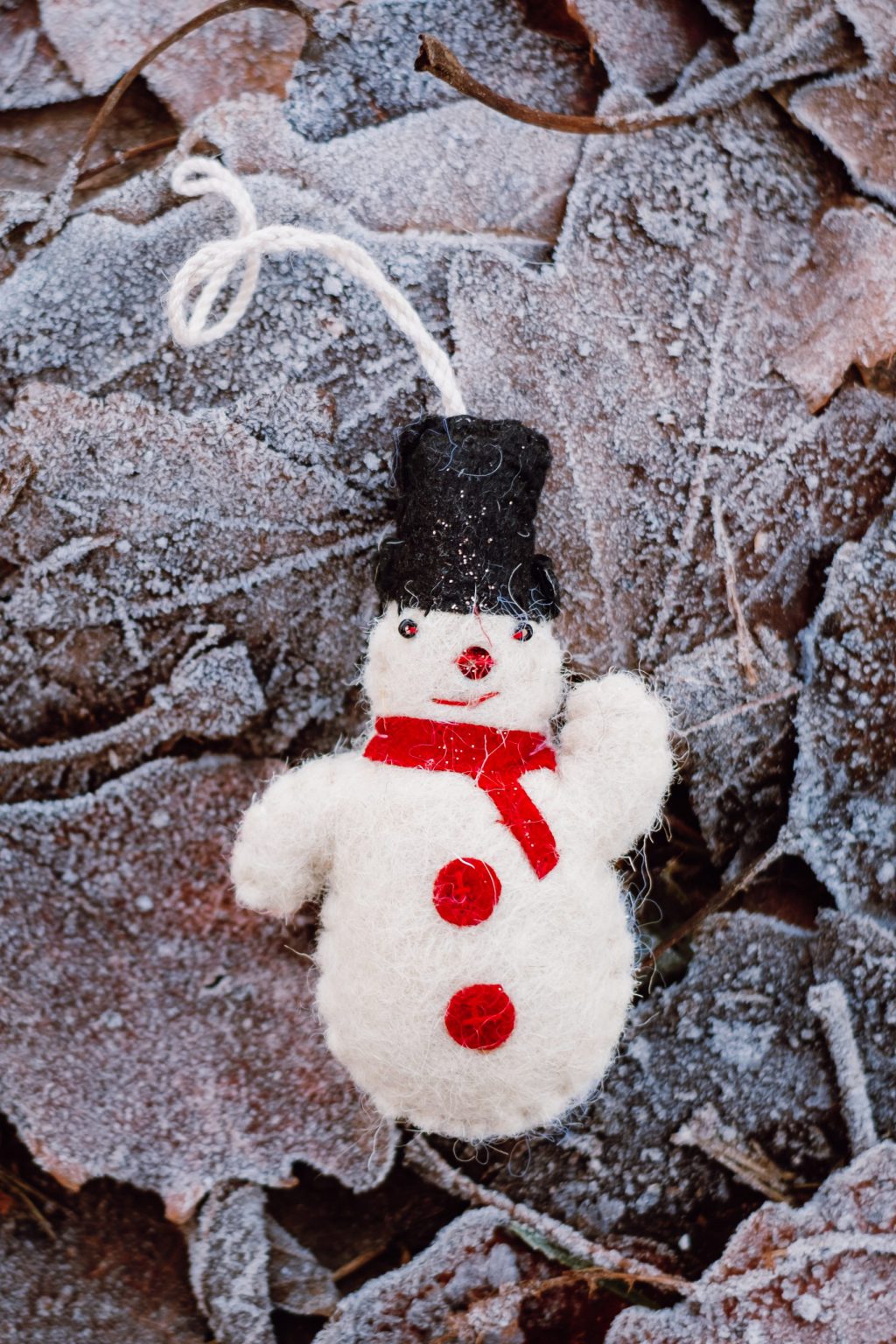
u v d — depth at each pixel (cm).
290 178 49
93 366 49
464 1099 45
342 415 50
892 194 50
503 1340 50
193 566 50
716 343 50
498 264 50
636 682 47
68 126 49
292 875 46
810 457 50
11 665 50
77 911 50
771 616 50
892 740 50
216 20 49
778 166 50
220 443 49
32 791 50
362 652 50
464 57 50
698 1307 50
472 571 45
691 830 50
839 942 50
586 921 45
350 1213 50
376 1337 50
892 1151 50
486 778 45
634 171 50
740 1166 50
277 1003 50
